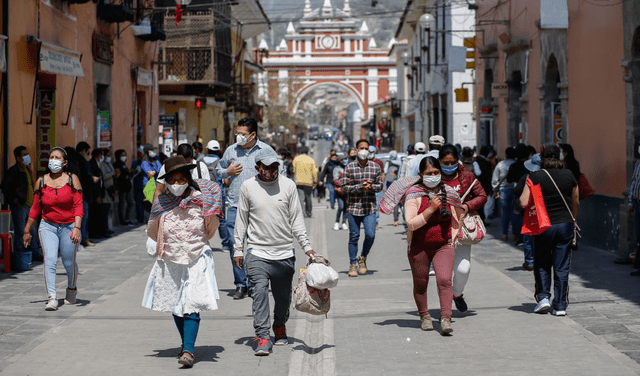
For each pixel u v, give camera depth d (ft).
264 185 44.68
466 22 197.57
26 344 46.06
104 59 119.55
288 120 419.95
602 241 87.20
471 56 160.45
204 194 42.06
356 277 72.49
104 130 119.75
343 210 119.24
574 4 97.96
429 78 253.44
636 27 77.82
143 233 110.32
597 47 90.22
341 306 58.34
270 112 400.88
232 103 232.73
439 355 42.93
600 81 89.56
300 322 53.21
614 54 84.99
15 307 57.11
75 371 40.06
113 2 124.98
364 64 501.56
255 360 42.45
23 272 73.72
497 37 139.44
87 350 44.57
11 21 83.71
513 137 131.75
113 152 125.18
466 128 198.49
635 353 42.22
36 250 80.59
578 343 44.68
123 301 59.62
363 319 53.31
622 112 82.94
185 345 40.98
